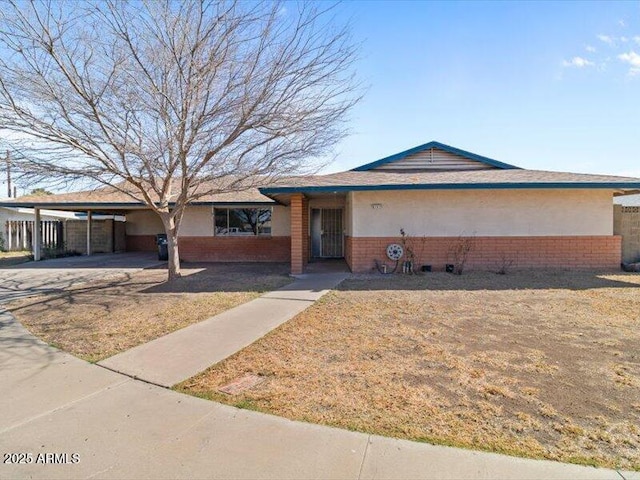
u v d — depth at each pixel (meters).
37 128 7.30
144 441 2.73
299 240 11.84
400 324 5.87
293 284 9.73
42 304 7.60
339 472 2.38
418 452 2.58
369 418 3.06
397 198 11.59
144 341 5.14
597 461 2.49
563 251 11.48
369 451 2.60
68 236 19.92
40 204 15.86
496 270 11.41
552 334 5.29
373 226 11.66
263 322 6.06
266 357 4.48
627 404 3.27
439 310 6.76
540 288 8.81
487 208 11.50
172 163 8.62
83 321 6.23
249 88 7.80
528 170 13.47
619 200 17.02
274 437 2.78
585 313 6.46
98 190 10.62
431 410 3.18
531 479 2.30
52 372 4.04
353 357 4.46
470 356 4.45
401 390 3.56
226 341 5.10
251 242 16.34
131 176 8.38
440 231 11.56
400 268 11.54
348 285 9.48
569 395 3.45
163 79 7.72
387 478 2.32
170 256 10.23
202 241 16.34
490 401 3.34
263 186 9.95
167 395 3.49
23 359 4.45
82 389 3.62
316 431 2.86
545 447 2.65
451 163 13.94
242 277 11.07
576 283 9.41
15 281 10.73
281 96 8.02
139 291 8.97
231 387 3.66
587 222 11.44
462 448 2.63
